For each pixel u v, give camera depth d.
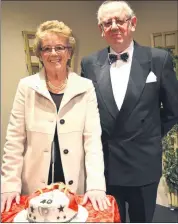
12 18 2.78
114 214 1.13
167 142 2.83
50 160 1.35
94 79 1.63
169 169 2.81
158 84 1.56
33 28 2.88
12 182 1.31
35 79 1.41
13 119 1.39
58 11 2.96
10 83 2.78
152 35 2.91
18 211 1.15
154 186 1.59
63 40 1.35
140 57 1.60
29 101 1.38
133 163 1.55
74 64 2.88
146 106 1.54
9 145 1.36
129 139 1.54
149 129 1.55
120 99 1.56
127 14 1.55
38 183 1.36
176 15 2.80
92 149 1.36
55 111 1.37
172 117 1.66
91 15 3.01
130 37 1.61
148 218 1.61
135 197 1.62
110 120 1.55
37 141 1.36
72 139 1.37
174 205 2.71
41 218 1.03
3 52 2.75
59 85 1.42
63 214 1.04
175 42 2.79
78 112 1.40
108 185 1.60
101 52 1.72
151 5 2.90
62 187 1.15
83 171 1.40
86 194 1.25
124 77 1.60
